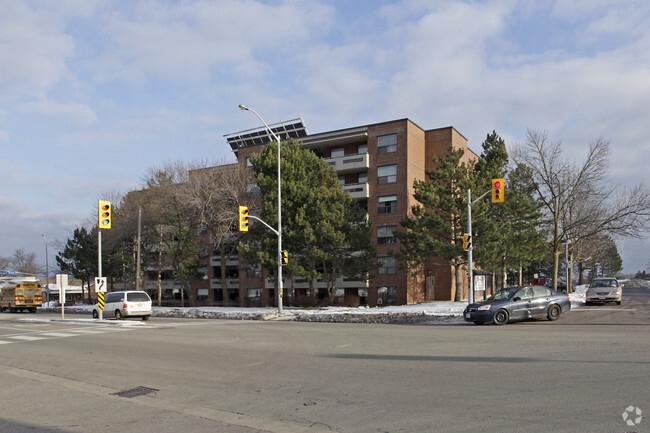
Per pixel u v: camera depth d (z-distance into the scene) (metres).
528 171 40.12
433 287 46.38
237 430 6.29
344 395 7.90
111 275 60.09
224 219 38.47
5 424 6.99
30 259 139.88
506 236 34.06
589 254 60.72
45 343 17.70
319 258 35.28
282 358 12.01
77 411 7.66
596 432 5.56
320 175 36.28
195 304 49.38
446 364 10.22
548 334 15.10
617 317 21.31
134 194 47.59
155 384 9.58
